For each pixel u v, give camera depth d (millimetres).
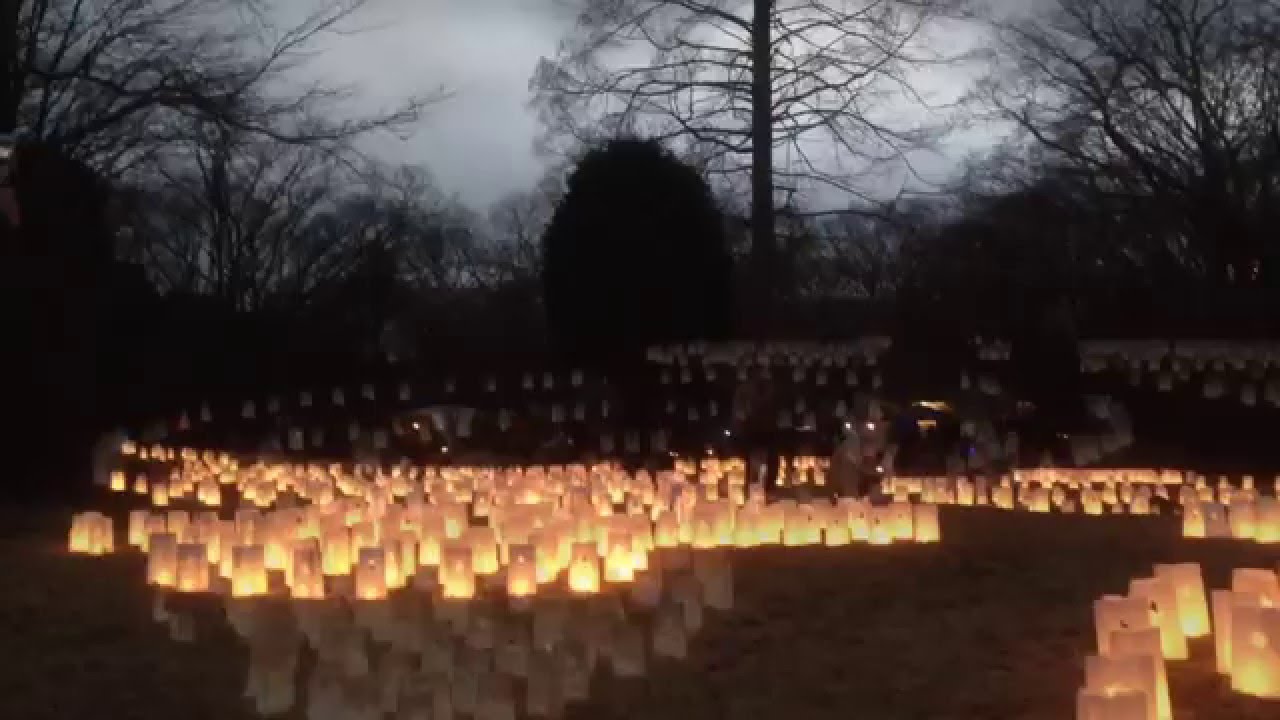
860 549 13023
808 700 7621
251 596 9859
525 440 25062
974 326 27406
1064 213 35719
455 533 12375
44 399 20734
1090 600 10375
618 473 17297
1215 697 7195
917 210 34969
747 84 29984
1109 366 24797
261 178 60094
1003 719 7102
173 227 51656
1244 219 32719
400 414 27938
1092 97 34125
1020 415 23609
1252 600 7535
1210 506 13625
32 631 9633
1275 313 26750
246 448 28031
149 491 19969
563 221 25875
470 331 50906
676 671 8375
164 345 28156
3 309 20438
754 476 19828
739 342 25422
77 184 23781
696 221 25547
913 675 8148
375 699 7082
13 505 18344
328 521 11688
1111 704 5922
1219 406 24156
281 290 55625
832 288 48469
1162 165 34938
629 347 25016
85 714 7484
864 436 19406
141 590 11266
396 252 55000
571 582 10109
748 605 10414
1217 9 33031
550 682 7414
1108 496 17047
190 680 8227
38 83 27125
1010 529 14367
